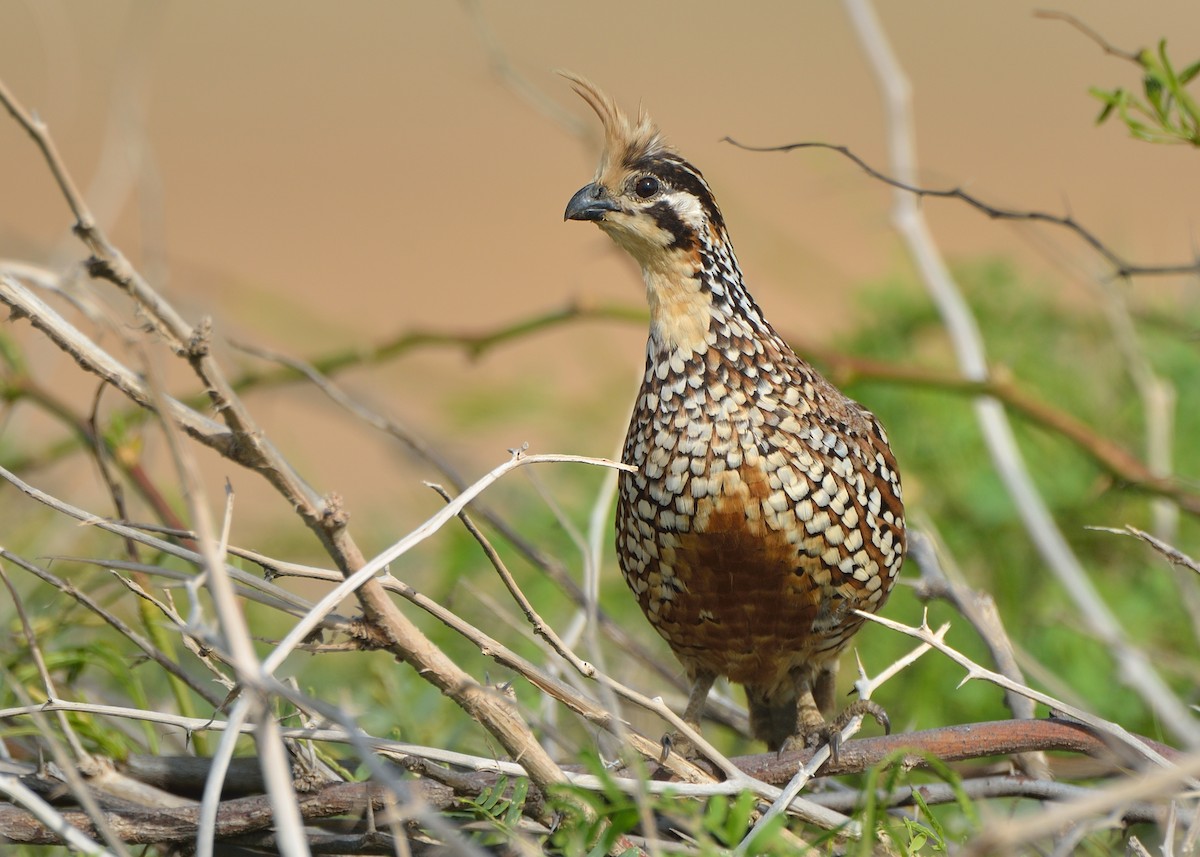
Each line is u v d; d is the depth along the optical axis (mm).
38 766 8156
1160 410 12758
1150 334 15438
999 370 12422
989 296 16109
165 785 8445
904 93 13070
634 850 7004
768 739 10391
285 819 5789
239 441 6707
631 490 9484
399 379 16375
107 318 6949
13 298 6773
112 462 10781
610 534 13477
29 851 8469
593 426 15820
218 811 7770
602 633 11344
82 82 31609
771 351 9539
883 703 11711
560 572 10531
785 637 9617
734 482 9086
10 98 6492
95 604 8375
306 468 15039
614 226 9672
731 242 9844
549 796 7324
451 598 9945
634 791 7145
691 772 7832
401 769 8211
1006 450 11875
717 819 6805
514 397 16031
